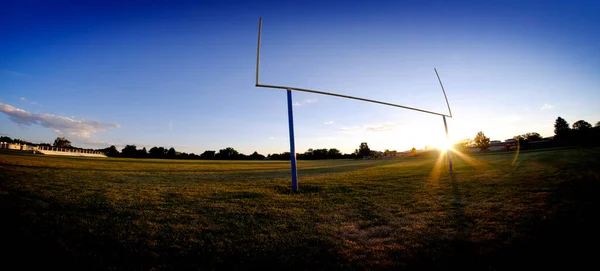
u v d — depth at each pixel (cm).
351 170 1814
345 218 522
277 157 8125
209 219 509
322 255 346
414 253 347
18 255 344
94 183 919
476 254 338
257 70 862
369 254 347
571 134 4212
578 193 602
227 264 328
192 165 2562
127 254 351
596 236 366
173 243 384
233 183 1073
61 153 4700
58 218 478
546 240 365
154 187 903
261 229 451
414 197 715
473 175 1132
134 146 6981
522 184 796
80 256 344
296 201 689
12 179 866
